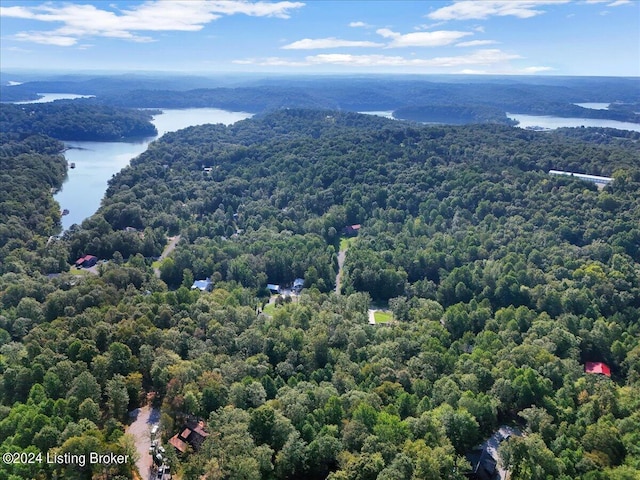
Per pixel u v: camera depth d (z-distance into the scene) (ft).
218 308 579.48
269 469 340.39
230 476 321.11
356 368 470.80
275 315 577.43
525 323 595.47
